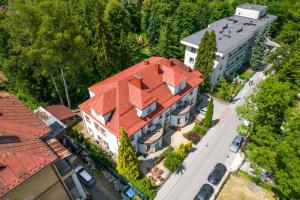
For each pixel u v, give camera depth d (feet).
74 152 119.85
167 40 191.21
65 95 158.51
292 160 89.92
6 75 166.71
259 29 200.13
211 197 105.70
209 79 164.96
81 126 141.79
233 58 188.55
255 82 189.37
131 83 120.78
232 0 278.67
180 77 130.21
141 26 275.80
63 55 130.31
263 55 202.69
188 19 221.46
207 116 135.13
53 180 79.97
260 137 107.24
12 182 64.08
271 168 104.01
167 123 136.15
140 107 111.86
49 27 121.29
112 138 113.80
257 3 272.72
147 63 144.66
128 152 98.53
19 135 77.15
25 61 138.31
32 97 152.25
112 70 165.37
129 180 106.83
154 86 126.52
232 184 111.24
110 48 157.28
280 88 105.29
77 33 131.44
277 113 108.58
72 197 93.76
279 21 257.55
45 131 83.92
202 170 117.70
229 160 122.83
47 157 71.87
